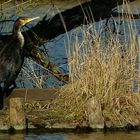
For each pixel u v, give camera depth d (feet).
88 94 51.49
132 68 52.47
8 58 55.01
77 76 52.49
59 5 95.50
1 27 67.00
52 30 66.90
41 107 52.75
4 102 54.03
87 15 66.69
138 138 47.65
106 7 67.21
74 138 47.73
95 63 51.90
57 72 65.82
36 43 66.49
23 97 54.75
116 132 49.57
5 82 54.65
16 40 55.88
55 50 79.92
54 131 49.83
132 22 58.54
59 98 52.85
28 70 65.26
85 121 50.19
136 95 52.13
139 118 50.83
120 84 51.85
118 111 50.75
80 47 53.11
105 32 59.26
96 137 48.06
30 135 48.60
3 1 68.08
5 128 49.42
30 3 68.18
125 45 53.26
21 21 56.65
